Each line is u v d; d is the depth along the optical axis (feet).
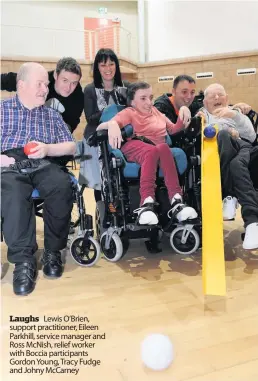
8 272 5.98
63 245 5.94
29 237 5.54
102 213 6.70
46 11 24.73
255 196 6.03
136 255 6.75
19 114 5.87
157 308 4.69
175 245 6.65
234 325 4.26
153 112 6.79
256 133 7.22
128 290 5.24
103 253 6.66
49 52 23.06
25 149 5.53
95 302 4.88
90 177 7.31
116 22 25.95
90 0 25.91
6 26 22.27
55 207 5.66
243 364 3.57
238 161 6.14
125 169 5.97
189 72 17.97
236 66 16.79
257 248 5.80
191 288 5.27
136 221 5.68
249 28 18.16
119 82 7.78
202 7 19.26
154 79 18.98
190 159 6.24
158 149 5.87
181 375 3.43
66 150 5.93
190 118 6.42
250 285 5.35
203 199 5.22
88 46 23.61
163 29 20.94
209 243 4.96
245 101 16.65
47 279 5.66
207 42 19.56
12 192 5.34
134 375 3.47
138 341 3.98
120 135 5.83
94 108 7.63
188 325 4.27
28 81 5.72
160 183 6.25
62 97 7.30
